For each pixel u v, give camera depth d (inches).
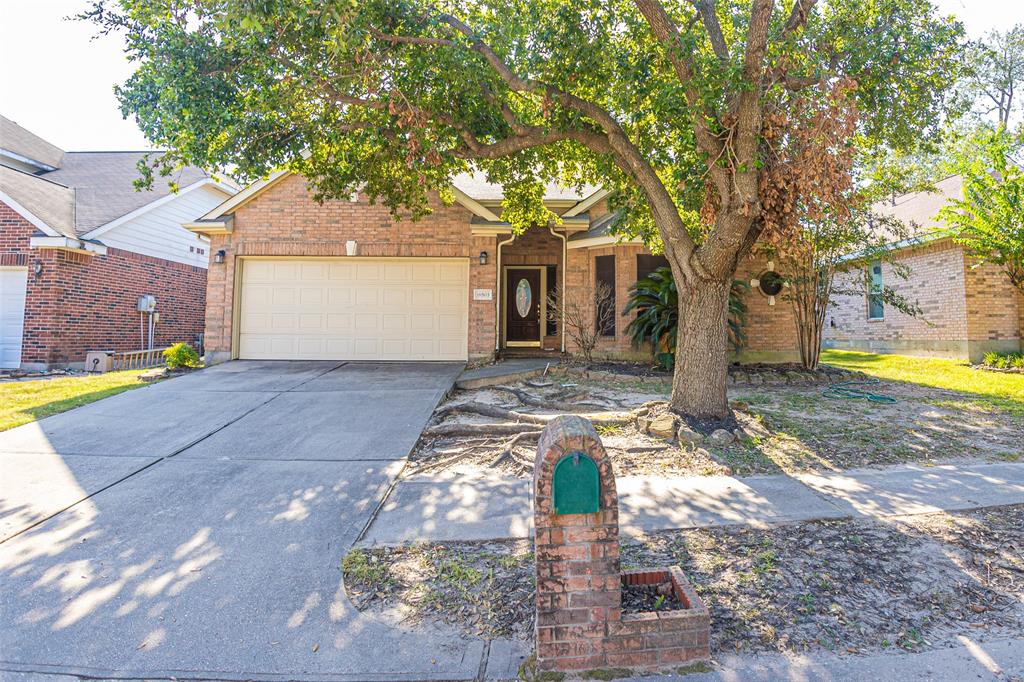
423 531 148.6
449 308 451.8
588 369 401.4
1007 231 423.5
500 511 162.2
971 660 94.7
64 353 474.9
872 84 242.2
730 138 219.6
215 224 443.5
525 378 386.3
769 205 224.5
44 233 464.8
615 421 257.4
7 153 616.1
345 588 122.3
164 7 222.2
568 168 363.6
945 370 451.5
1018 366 444.5
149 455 215.8
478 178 567.8
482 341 442.9
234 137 269.6
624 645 91.9
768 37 222.1
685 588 100.0
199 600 117.2
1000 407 298.0
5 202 467.8
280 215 449.7
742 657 95.8
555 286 558.6
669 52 224.5
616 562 91.9
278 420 265.3
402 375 378.3
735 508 160.1
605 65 246.7
